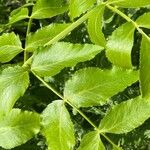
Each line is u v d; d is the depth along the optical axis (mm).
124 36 445
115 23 686
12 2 909
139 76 416
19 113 452
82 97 438
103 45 482
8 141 449
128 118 429
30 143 633
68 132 435
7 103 453
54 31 517
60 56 459
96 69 438
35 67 466
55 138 436
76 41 696
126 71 429
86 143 435
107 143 609
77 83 440
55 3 562
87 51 452
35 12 566
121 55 441
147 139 653
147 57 424
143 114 425
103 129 436
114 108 435
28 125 448
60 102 443
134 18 676
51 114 443
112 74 433
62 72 651
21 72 466
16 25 734
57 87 649
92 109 680
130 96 658
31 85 650
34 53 468
